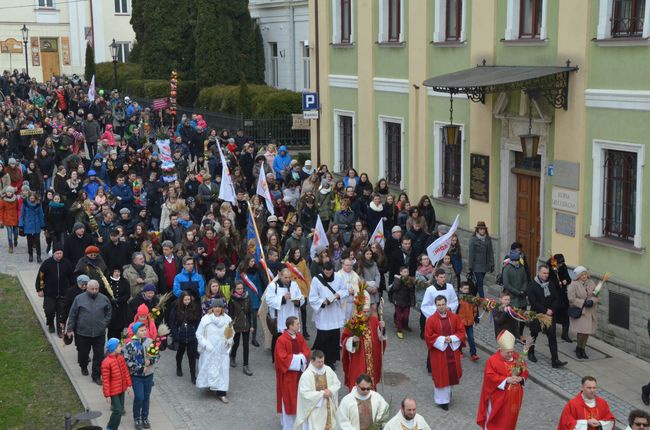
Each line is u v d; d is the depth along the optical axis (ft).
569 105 63.31
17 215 85.30
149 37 167.94
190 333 54.44
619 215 60.85
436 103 80.84
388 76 88.79
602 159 61.31
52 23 220.84
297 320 47.93
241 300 56.39
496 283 72.43
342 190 84.07
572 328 57.36
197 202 80.38
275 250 61.87
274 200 84.43
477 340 62.08
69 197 83.20
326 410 44.42
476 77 65.92
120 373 46.50
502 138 71.67
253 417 50.34
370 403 41.52
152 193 83.35
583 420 39.99
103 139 120.78
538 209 69.51
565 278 58.03
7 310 69.41
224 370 52.16
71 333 53.98
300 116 110.42
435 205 82.23
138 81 167.63
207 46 149.38
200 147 115.75
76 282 58.65
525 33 69.46
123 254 64.39
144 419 48.55
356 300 50.49
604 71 60.18
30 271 79.71
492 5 71.72
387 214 79.25
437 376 50.80
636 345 58.29
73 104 155.63
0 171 93.86
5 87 173.58
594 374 55.36
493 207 73.51
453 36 79.10
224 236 66.33
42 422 49.21
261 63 151.94
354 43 94.63
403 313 62.85
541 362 57.41
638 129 57.62
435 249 61.62
